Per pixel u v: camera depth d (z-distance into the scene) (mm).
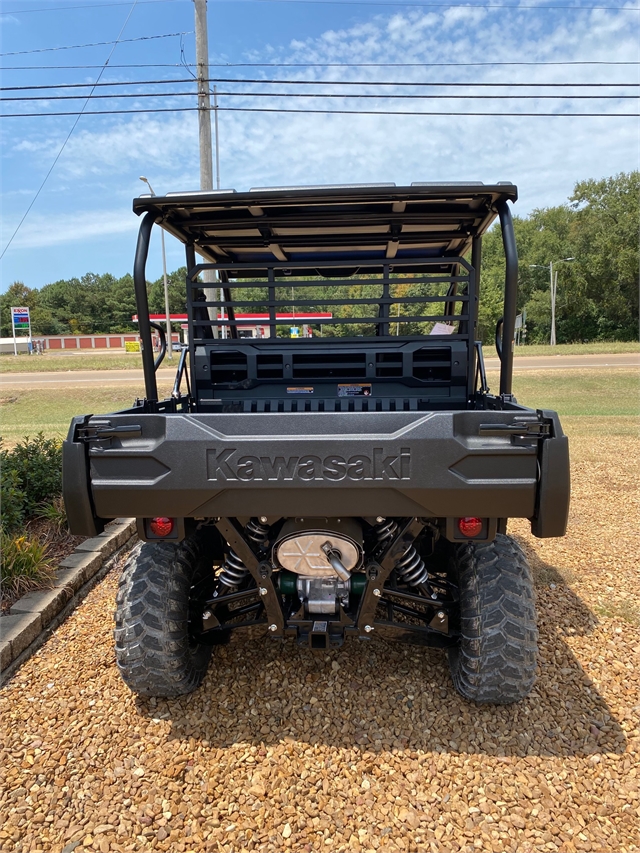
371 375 3057
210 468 2041
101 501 2111
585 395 15148
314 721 2498
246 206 2613
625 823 1973
